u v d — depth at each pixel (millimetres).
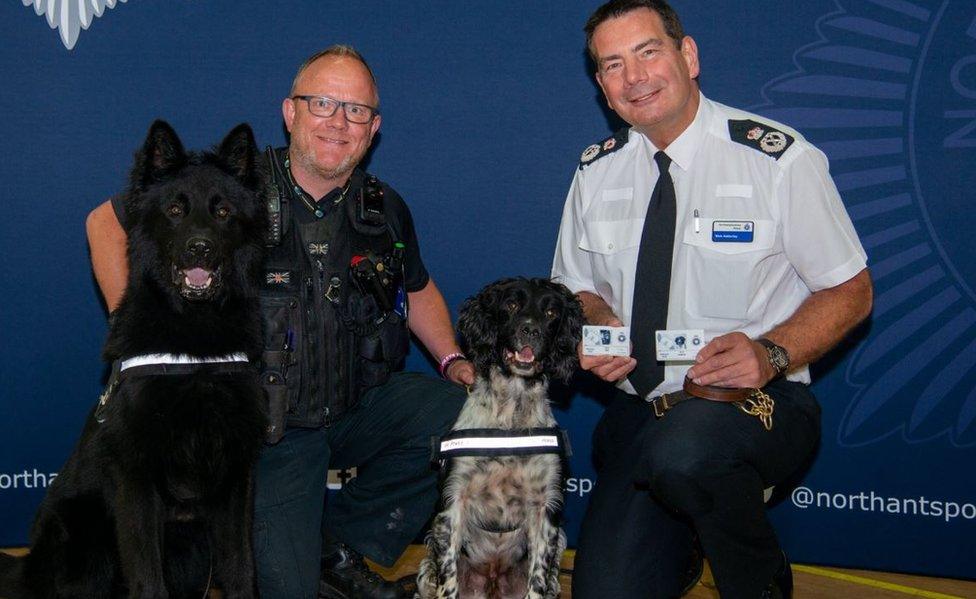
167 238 2893
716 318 3180
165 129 3014
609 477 3221
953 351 4059
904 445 4137
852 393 4172
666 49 3107
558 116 4344
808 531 4270
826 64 4090
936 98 3986
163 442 2824
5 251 4297
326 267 3324
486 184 4418
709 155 3234
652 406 3287
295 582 3154
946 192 4016
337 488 4406
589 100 4312
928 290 4066
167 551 3102
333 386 3338
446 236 4465
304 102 3283
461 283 4477
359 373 3441
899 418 4133
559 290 3410
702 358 2789
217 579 3105
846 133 4102
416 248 3838
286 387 3166
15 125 4266
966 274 4016
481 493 3320
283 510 3197
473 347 3420
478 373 3422
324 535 3691
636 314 3285
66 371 4355
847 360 4164
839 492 4219
